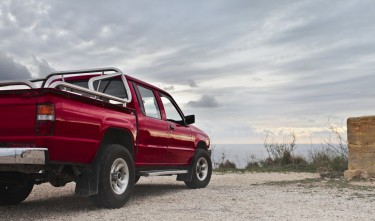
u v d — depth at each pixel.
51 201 6.89
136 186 9.27
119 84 6.91
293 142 16.72
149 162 7.05
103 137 5.65
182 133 8.17
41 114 4.76
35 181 6.04
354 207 6.04
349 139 10.20
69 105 5.04
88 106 5.43
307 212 5.62
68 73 6.68
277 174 12.85
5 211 5.85
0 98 4.95
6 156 4.47
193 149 8.57
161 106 7.77
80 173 5.60
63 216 5.40
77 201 6.86
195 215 5.39
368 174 9.84
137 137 6.54
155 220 5.06
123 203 5.97
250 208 5.96
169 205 6.27
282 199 6.87
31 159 4.56
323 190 8.05
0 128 4.93
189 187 8.70
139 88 7.17
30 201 6.93
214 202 6.57
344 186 8.60
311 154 15.84
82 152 5.27
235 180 10.80
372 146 9.80
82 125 5.23
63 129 4.92
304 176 11.91
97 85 7.10
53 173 5.49
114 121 5.91
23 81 5.30
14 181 5.81
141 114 6.91
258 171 14.04
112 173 5.83
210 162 9.12
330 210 5.78
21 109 4.85
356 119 10.08
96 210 5.79
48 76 6.66
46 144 4.75
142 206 6.16
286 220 5.07
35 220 5.15
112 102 6.38
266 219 5.13
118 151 5.86
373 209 5.87
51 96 4.80
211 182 10.26
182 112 8.60
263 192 7.84
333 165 12.45
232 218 5.19
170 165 7.77
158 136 7.27
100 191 5.66
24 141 4.80
